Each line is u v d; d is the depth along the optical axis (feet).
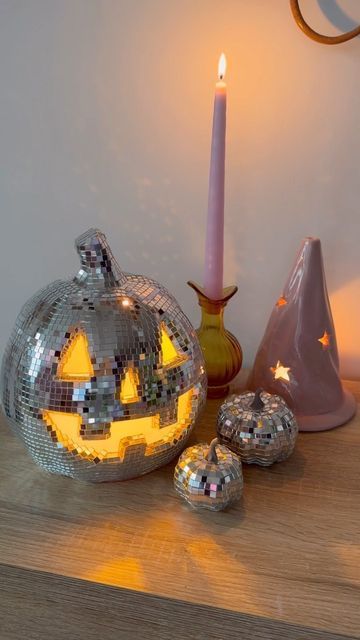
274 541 1.59
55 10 2.12
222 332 2.16
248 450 1.80
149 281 1.81
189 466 1.67
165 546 1.57
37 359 1.63
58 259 2.52
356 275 2.29
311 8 1.97
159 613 1.46
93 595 1.49
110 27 2.11
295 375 2.03
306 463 1.88
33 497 1.74
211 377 2.15
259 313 2.44
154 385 1.64
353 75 2.02
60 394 1.60
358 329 2.38
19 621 1.58
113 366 1.59
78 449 1.68
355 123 2.08
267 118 2.13
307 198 2.21
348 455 1.92
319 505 1.71
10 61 2.22
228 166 2.22
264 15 2.00
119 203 2.37
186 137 2.21
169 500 1.73
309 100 2.08
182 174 2.27
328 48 2.00
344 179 2.16
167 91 2.16
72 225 2.45
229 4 2.01
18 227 2.50
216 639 1.45
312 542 1.59
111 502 1.73
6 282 2.62
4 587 1.55
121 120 2.23
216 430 1.91
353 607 1.41
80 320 1.62
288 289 2.02
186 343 1.74
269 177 2.21
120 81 2.18
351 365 2.44
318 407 2.06
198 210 2.31
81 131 2.28
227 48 2.06
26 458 1.92
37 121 2.30
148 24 2.08
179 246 2.39
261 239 2.31
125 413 1.62
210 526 1.64
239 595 1.44
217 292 2.06
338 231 2.24
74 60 2.18
